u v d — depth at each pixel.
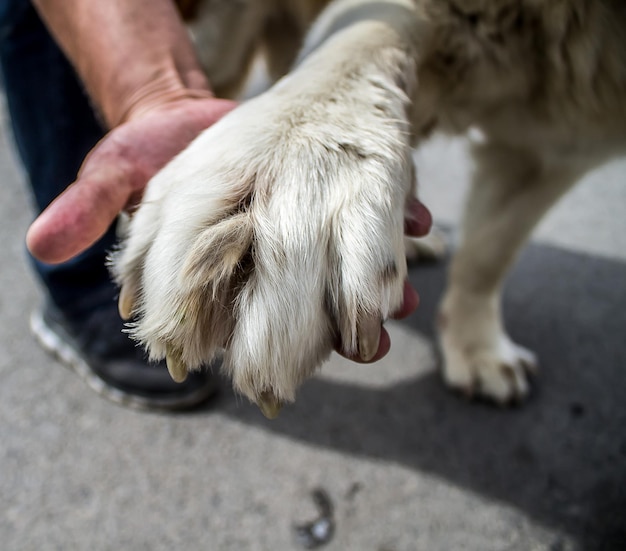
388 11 0.40
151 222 0.32
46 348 0.64
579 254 0.83
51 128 0.54
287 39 0.63
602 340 0.70
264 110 0.35
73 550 0.51
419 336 0.69
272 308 0.30
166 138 0.37
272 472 0.56
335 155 0.33
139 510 0.54
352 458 0.57
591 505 0.55
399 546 0.52
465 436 0.60
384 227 0.32
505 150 0.57
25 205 0.84
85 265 0.58
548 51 0.44
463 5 0.41
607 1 0.43
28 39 0.50
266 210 0.31
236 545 0.52
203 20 0.59
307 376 0.32
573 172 0.55
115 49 0.39
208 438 0.58
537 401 0.63
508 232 0.59
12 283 0.73
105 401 0.61
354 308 0.31
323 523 0.53
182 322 0.30
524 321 0.72
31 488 0.55
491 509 0.55
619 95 0.45
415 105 0.42
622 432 0.61
